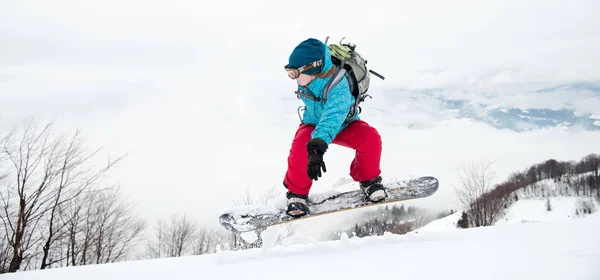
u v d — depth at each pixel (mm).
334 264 1418
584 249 1166
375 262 1356
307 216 2324
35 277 1899
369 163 2375
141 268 1859
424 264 1208
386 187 2543
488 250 1322
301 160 2270
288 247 2119
